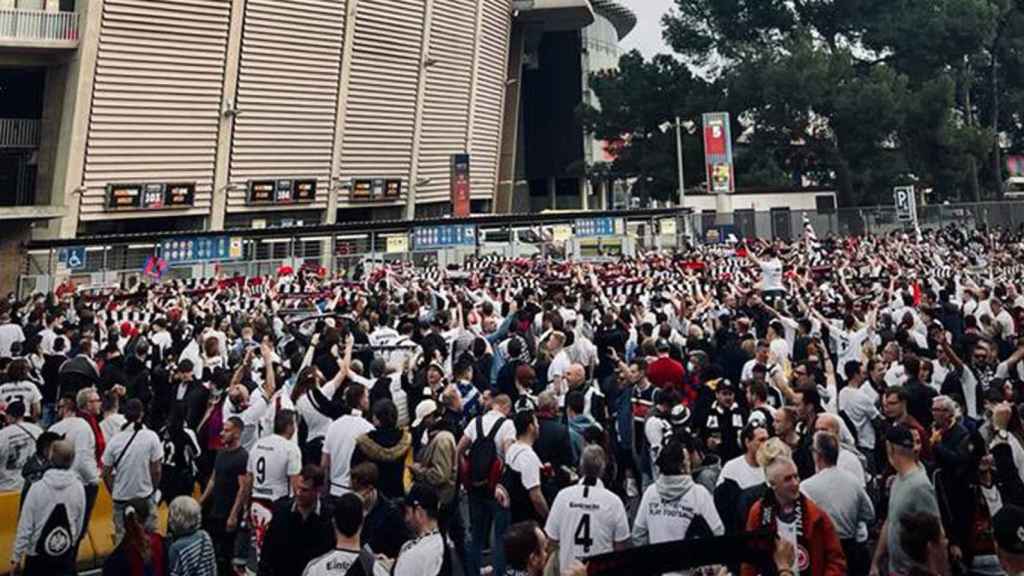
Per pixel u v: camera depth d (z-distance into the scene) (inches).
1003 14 2827.3
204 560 231.9
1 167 1462.8
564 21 2669.8
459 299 689.6
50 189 1433.3
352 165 1915.6
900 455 223.1
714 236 1988.2
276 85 1696.6
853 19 2714.1
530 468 281.3
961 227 2023.9
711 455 311.0
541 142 2987.2
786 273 922.1
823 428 256.8
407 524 229.6
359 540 216.8
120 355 495.5
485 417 308.3
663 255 1411.2
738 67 2496.3
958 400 361.7
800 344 471.2
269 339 470.0
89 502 318.0
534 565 191.3
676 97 2642.7
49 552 262.2
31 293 1088.8
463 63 2246.6
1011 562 176.1
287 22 1689.2
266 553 245.4
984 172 3132.4
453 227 1519.4
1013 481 259.4
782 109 2406.5
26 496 263.6
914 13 2591.0
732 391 337.7
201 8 1529.3
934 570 191.9
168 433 359.9
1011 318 546.0
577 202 3068.4
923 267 1016.9
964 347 440.1
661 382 378.6
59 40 1365.7
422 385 403.2
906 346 422.6
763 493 214.8
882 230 2134.6
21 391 402.0
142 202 1501.0
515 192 3046.3
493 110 2469.2
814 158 2586.1
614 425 416.8
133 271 1245.7
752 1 2736.2
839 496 229.6
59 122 1416.1
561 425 309.0
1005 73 3075.8
